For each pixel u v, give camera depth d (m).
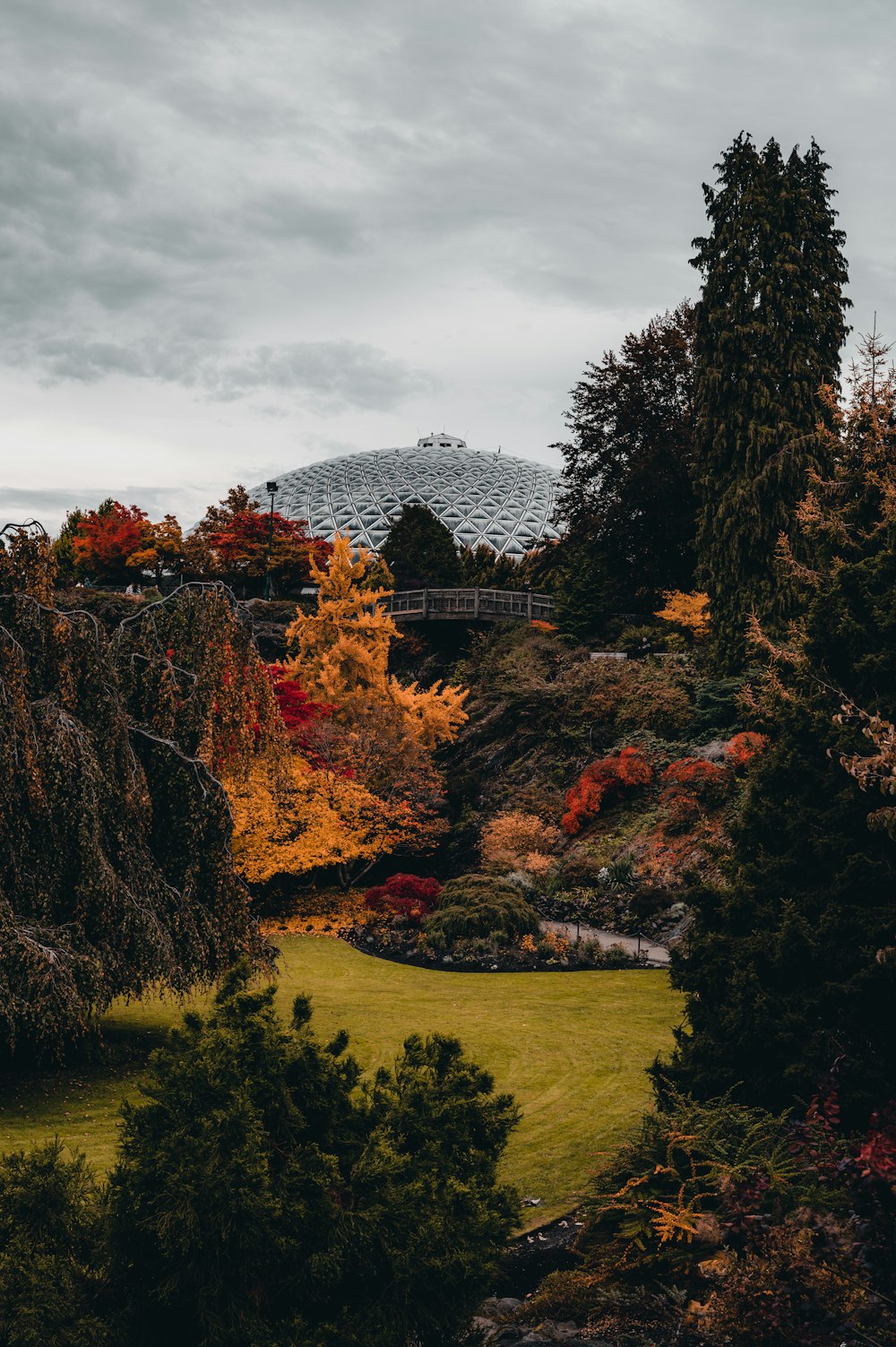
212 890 13.88
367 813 27.45
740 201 30.45
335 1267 4.68
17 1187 5.14
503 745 33.72
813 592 10.32
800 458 27.55
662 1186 7.95
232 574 54.84
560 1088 13.19
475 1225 5.08
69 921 12.10
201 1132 4.79
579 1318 6.87
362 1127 5.46
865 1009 8.16
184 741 14.00
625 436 39.81
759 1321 5.41
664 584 39.44
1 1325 4.45
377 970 22.23
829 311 29.67
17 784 11.90
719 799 25.75
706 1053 8.84
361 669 34.22
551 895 25.59
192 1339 4.70
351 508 86.25
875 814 7.48
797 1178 7.25
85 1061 14.16
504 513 86.75
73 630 13.04
